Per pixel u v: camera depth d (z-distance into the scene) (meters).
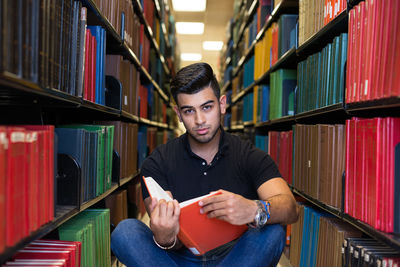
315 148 1.73
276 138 2.69
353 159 1.25
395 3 0.98
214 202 0.90
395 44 0.97
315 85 1.79
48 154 0.97
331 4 1.58
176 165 1.28
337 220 1.63
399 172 1.01
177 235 1.00
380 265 1.04
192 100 1.14
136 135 2.75
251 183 1.26
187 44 10.09
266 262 1.09
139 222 1.18
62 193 1.25
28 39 0.83
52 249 1.08
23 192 0.80
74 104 1.28
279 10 2.58
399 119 1.01
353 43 1.28
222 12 7.43
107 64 2.12
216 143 1.28
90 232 1.36
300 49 2.05
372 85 1.11
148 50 3.47
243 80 4.54
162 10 4.74
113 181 2.04
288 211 1.07
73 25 1.24
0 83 0.70
